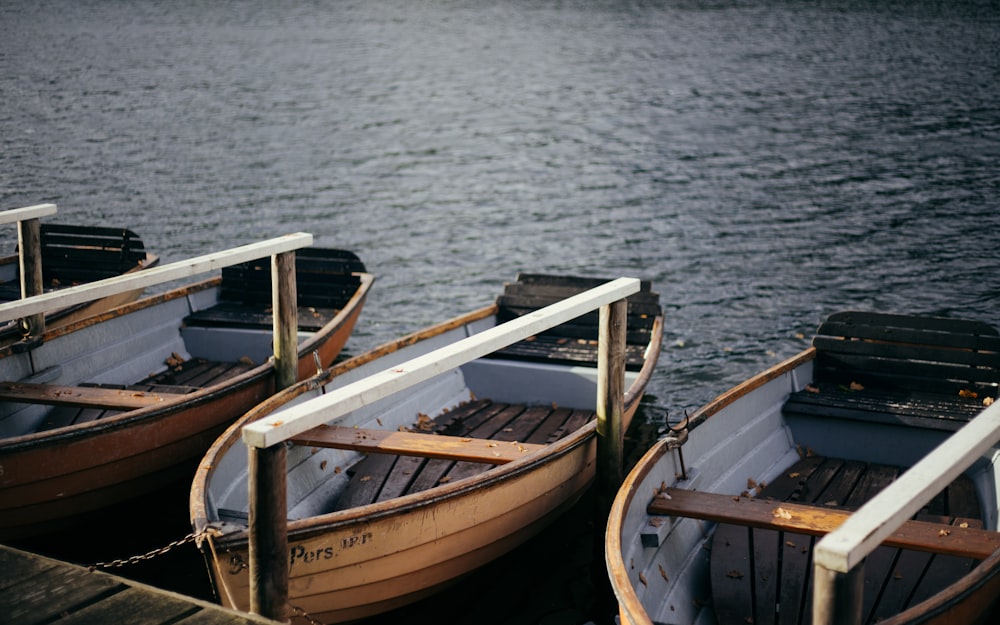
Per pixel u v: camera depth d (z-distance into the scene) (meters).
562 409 10.00
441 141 27.28
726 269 16.91
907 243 18.14
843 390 9.59
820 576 4.13
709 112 30.62
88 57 37.44
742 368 12.84
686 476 7.54
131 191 21.11
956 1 58.41
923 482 4.50
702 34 48.00
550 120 29.97
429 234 19.22
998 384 9.18
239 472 7.36
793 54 41.34
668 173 23.75
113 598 5.09
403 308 15.34
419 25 52.31
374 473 8.14
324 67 38.62
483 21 54.09
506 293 11.13
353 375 8.83
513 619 7.38
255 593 5.38
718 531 7.20
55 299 7.67
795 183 22.58
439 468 8.22
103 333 10.20
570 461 7.75
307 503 7.75
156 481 8.26
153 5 54.88
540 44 45.56
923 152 25.14
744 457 8.48
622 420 7.98
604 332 7.74
